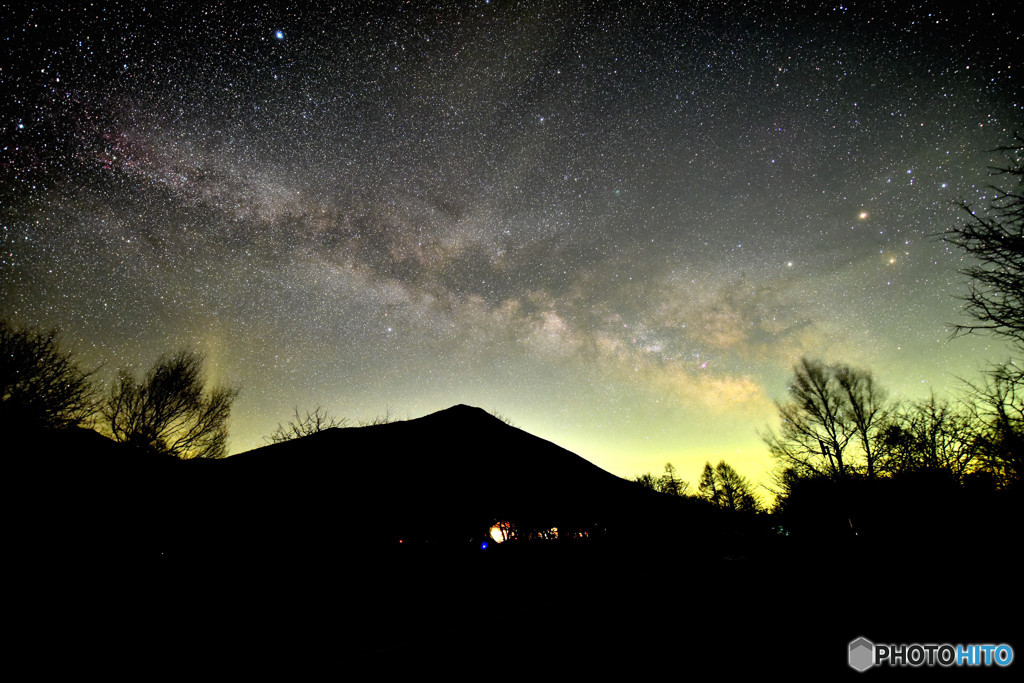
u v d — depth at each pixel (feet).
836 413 61.98
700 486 134.10
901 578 20.79
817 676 11.85
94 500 25.55
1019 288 21.44
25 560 20.85
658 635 15.38
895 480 45.39
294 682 13.97
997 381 27.84
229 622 19.86
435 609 22.15
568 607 18.88
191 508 25.75
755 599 19.26
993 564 21.71
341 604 21.91
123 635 18.24
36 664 15.72
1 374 37.99
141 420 53.62
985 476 31.58
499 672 12.84
